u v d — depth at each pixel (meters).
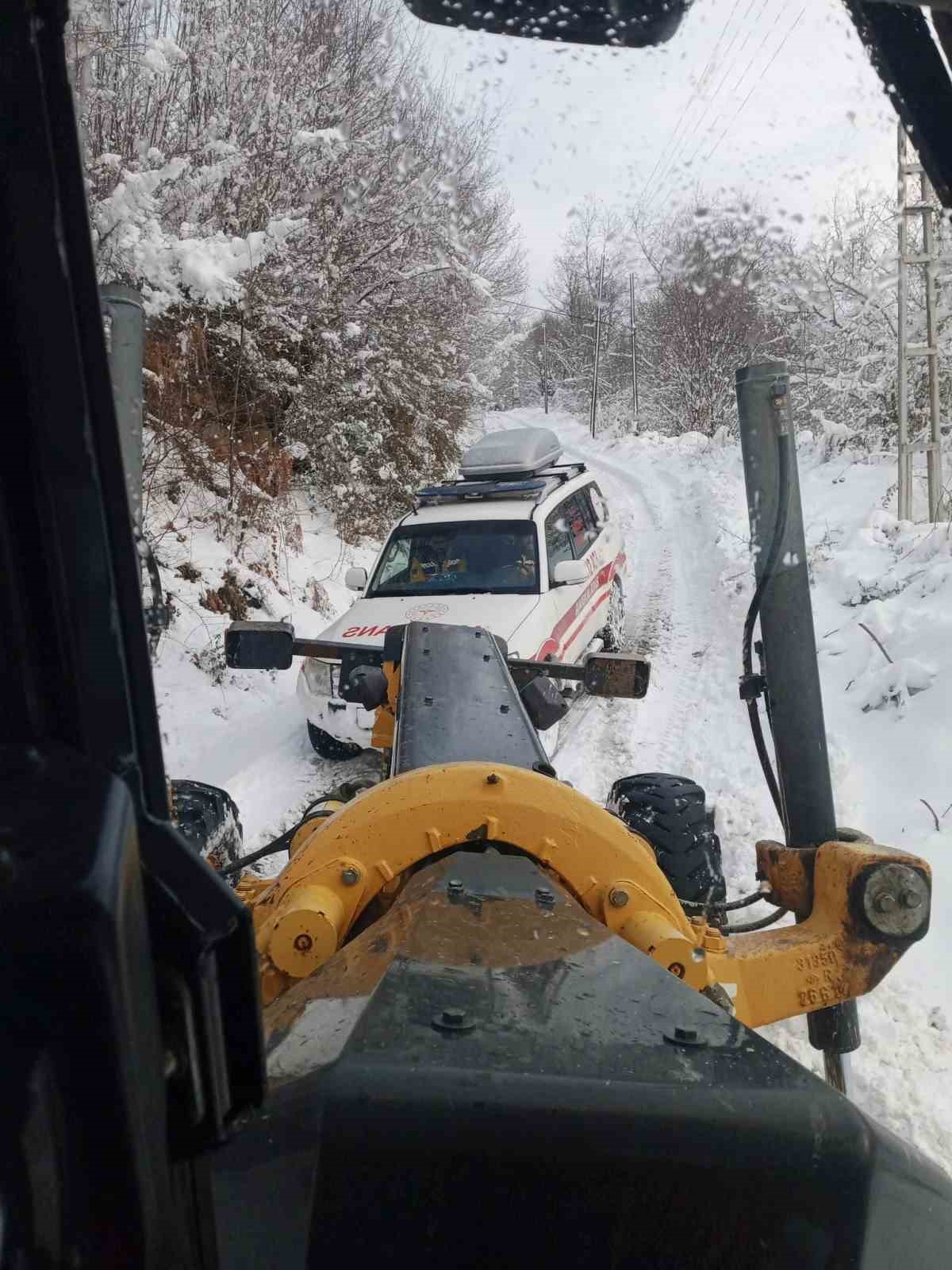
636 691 3.66
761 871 2.42
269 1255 0.81
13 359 0.52
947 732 5.84
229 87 7.63
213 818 3.07
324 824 2.01
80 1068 0.42
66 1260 0.40
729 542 13.25
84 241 0.52
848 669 7.55
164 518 8.91
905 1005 3.64
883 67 0.94
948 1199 0.91
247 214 8.00
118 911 0.44
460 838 1.86
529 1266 0.81
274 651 3.84
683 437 21.84
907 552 9.17
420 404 13.47
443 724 2.38
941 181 0.98
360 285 10.16
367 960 1.34
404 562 7.54
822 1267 0.80
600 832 1.88
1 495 0.53
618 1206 0.83
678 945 1.67
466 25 0.91
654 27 0.91
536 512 7.59
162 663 7.61
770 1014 2.04
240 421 10.30
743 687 2.39
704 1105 0.87
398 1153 0.84
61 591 0.54
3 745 0.54
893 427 10.46
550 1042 0.98
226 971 0.57
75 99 0.51
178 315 8.41
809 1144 0.85
